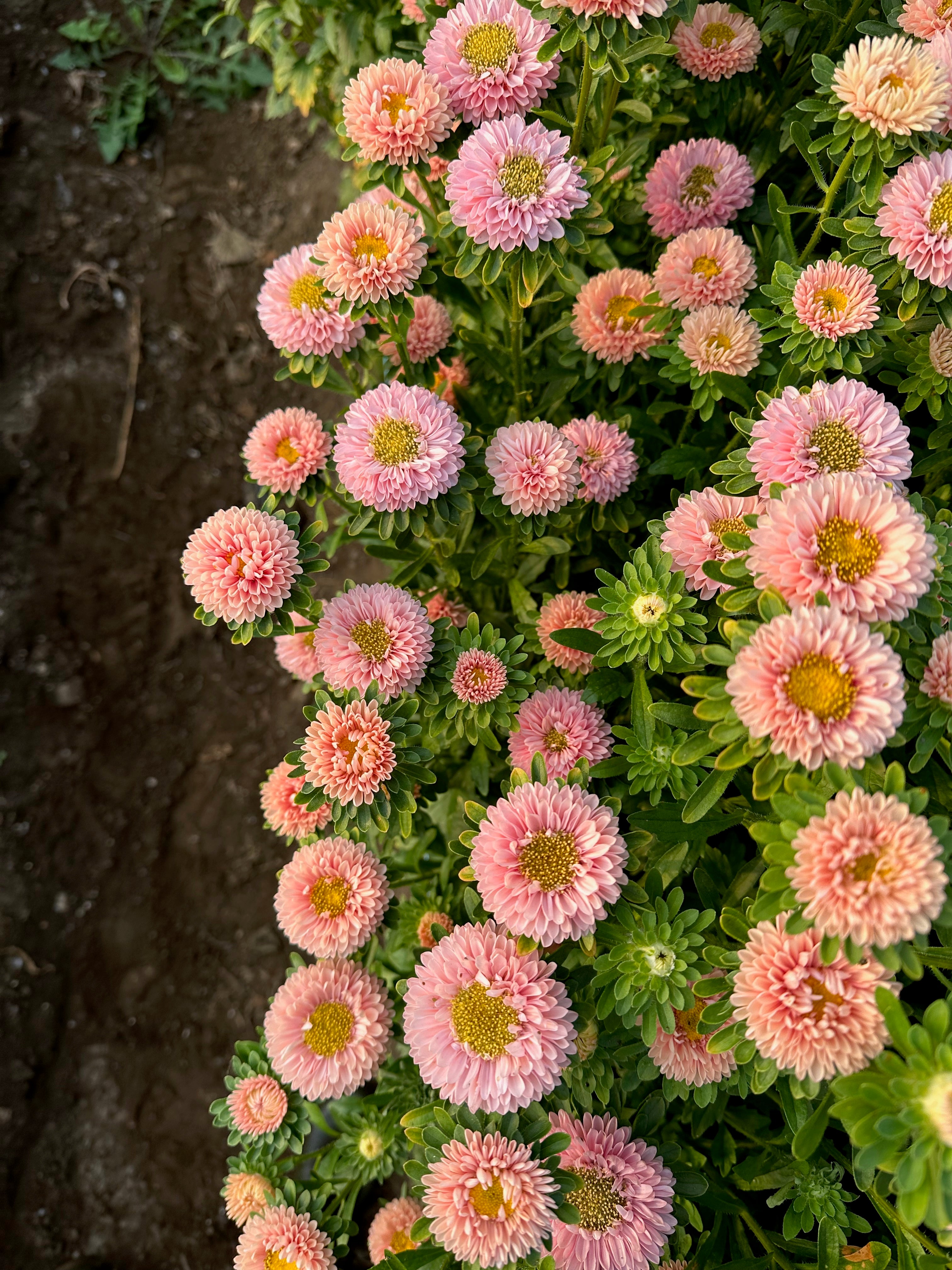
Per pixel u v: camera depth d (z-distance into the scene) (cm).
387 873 58
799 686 38
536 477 52
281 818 58
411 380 59
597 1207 45
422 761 50
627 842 48
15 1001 92
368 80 52
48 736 98
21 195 110
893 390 60
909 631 42
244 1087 55
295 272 56
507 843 44
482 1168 42
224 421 105
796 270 52
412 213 56
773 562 41
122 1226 84
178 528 103
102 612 101
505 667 52
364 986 52
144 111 112
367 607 51
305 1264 51
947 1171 37
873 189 48
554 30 53
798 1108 45
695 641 49
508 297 57
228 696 99
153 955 92
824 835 37
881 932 37
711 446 60
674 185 60
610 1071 50
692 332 55
